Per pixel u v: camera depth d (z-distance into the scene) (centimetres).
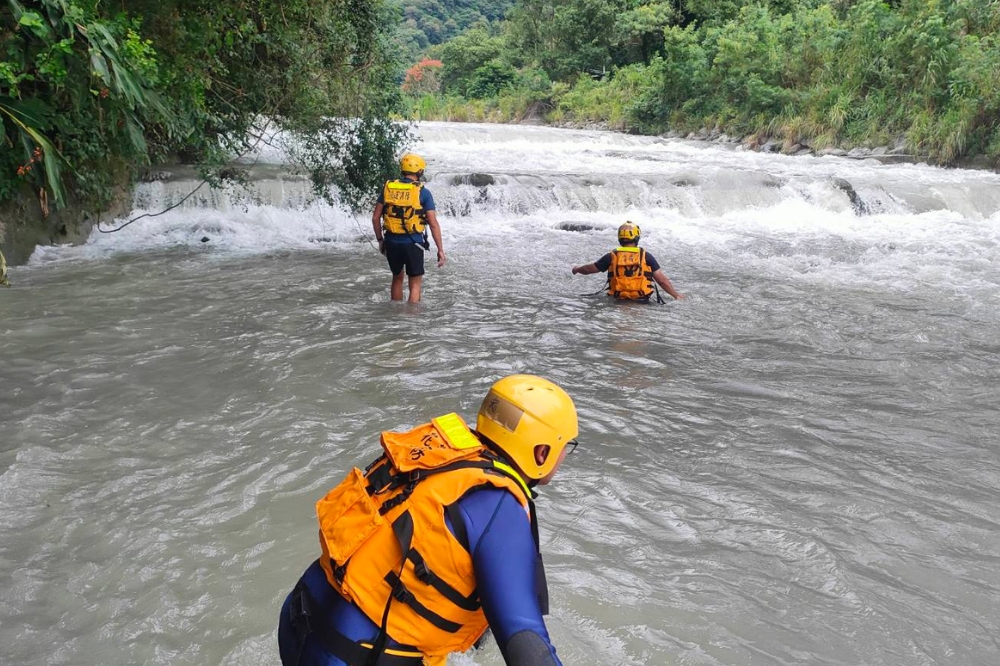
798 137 2442
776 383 595
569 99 3897
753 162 2056
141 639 289
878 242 1193
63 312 716
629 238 830
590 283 920
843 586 336
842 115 2328
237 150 1227
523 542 176
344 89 1248
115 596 314
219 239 1095
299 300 793
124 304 752
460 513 178
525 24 5134
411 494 183
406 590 179
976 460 467
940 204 1480
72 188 1016
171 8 945
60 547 348
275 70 1170
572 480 425
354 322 721
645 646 292
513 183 1383
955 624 314
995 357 664
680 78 3066
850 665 288
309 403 520
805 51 2625
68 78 750
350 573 184
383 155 1260
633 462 452
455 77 5550
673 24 3897
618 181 1436
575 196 1404
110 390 533
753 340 703
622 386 579
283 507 387
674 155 2236
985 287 916
